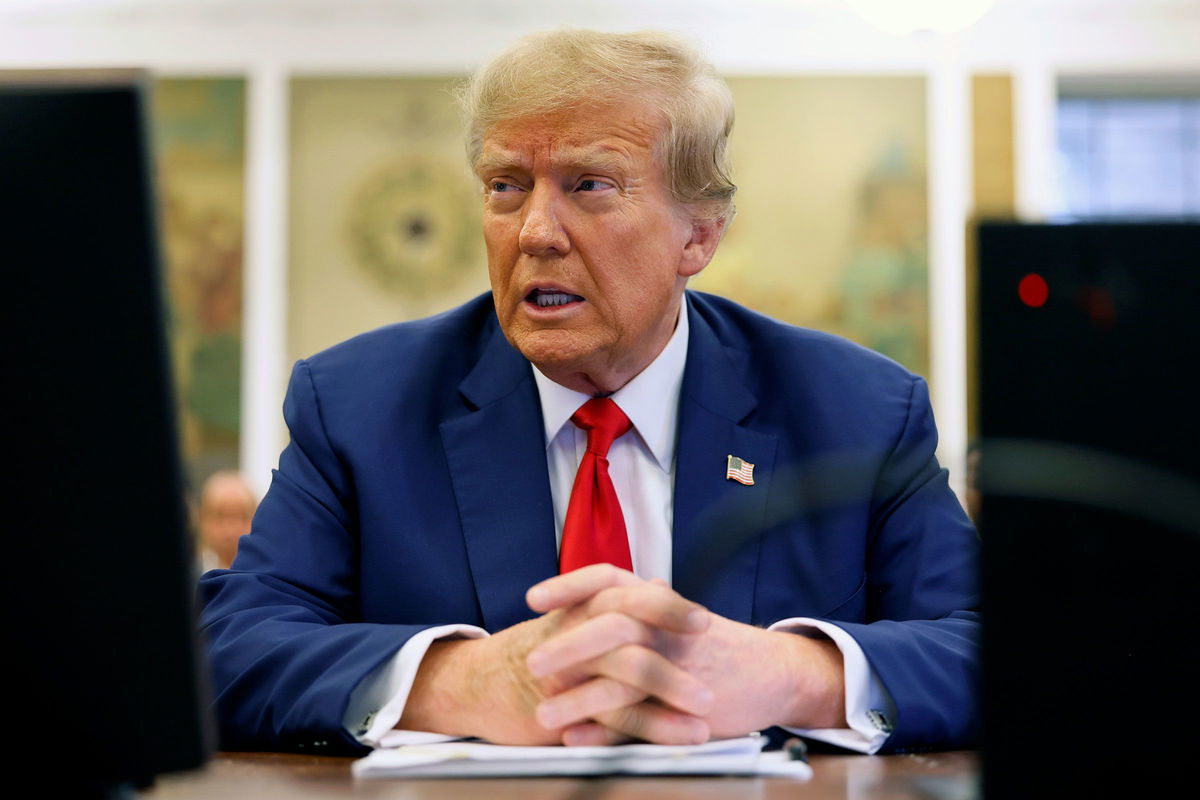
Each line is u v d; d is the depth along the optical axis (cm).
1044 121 709
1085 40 710
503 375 182
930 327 706
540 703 123
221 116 716
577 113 164
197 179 716
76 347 84
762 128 714
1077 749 87
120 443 85
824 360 186
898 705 130
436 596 166
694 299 199
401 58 719
